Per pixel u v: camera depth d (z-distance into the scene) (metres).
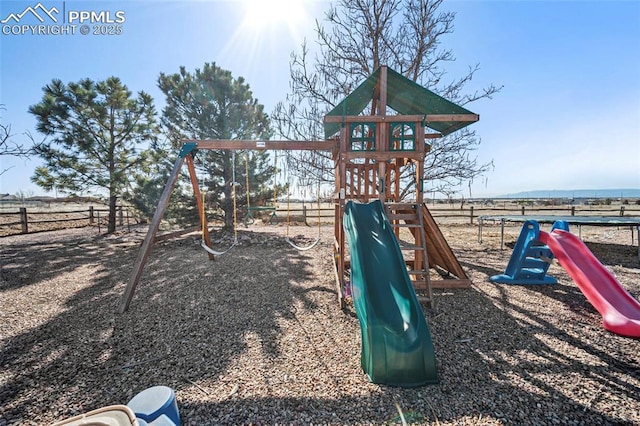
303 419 1.71
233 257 6.16
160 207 3.79
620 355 2.39
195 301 3.66
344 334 2.80
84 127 8.68
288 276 4.75
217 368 2.24
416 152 3.69
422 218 3.74
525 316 3.18
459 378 2.10
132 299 3.74
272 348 2.54
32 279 4.65
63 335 2.80
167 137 8.61
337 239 4.53
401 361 2.07
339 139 3.89
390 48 6.52
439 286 4.02
